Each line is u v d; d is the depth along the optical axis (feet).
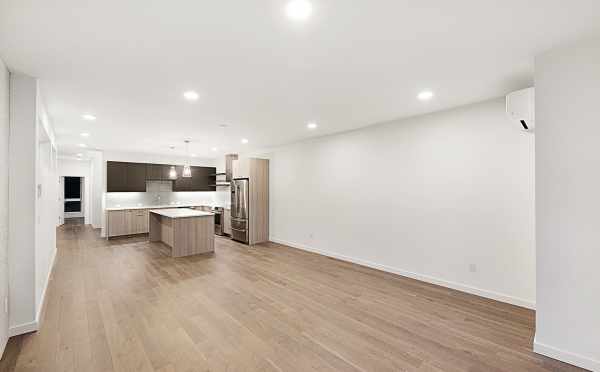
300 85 9.43
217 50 7.06
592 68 6.63
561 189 7.04
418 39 6.57
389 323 9.08
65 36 6.36
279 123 14.83
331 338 8.15
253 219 21.98
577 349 6.83
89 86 9.41
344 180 17.07
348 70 8.26
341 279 13.42
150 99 10.81
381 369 6.77
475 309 10.10
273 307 10.25
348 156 16.81
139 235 25.35
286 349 7.57
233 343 7.84
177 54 7.27
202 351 7.44
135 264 15.90
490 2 5.22
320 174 18.63
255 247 20.61
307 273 14.35
